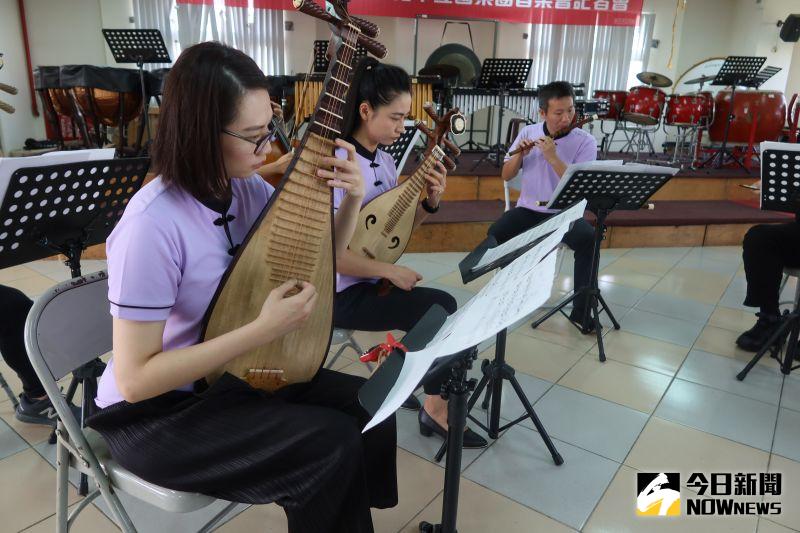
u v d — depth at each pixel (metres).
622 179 2.23
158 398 0.97
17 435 1.79
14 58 5.49
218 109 0.83
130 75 4.43
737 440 1.86
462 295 3.14
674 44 7.58
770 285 2.43
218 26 6.24
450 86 5.01
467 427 1.79
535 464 1.71
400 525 1.46
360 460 0.95
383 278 1.63
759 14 7.30
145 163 1.56
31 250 1.46
